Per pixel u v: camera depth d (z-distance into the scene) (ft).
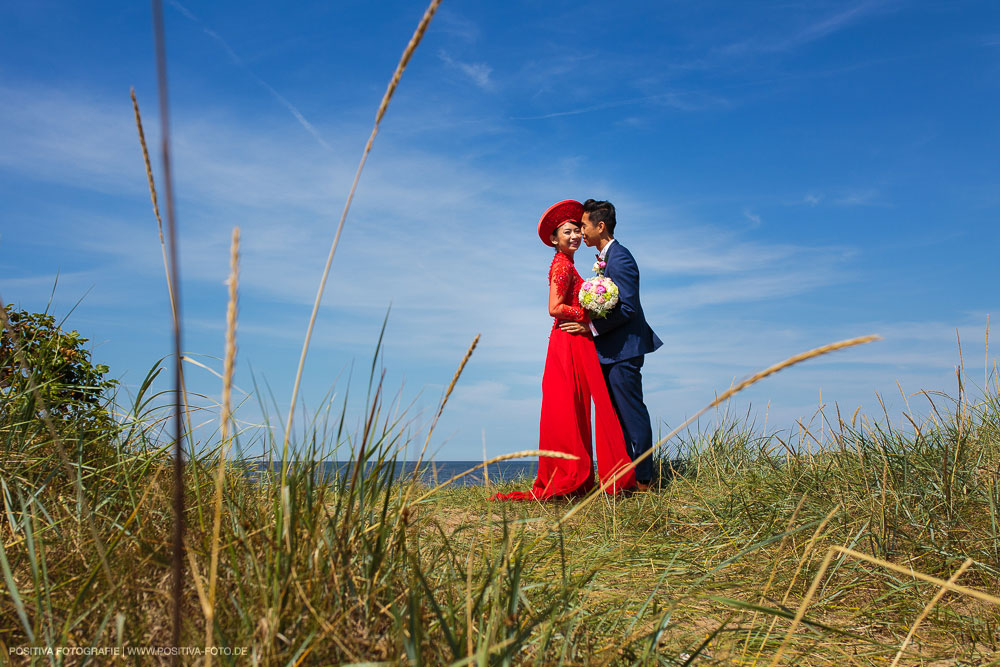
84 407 8.75
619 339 17.51
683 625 7.13
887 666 6.44
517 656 4.60
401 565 5.45
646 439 17.06
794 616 4.91
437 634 4.74
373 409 4.99
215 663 4.12
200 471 6.21
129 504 6.45
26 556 5.81
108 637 4.61
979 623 7.41
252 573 4.86
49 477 7.39
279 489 5.26
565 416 16.31
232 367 2.99
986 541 9.17
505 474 19.39
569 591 6.21
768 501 11.99
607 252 17.97
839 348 3.20
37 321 10.11
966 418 11.78
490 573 4.67
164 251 3.05
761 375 3.47
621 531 11.66
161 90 2.11
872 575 8.79
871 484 11.34
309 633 4.32
